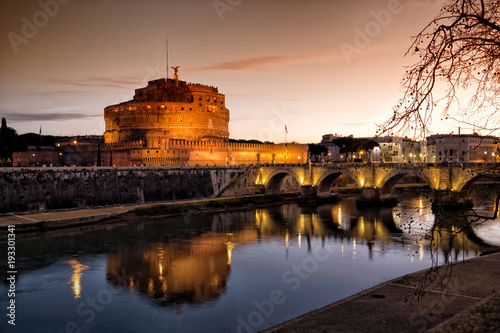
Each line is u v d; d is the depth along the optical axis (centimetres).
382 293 2756
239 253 5338
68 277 4284
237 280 4166
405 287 2869
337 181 15175
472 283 2870
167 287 3972
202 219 8319
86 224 7294
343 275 4225
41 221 6725
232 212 9412
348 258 4953
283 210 9756
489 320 867
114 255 5197
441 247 5303
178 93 16475
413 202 10688
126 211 8150
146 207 8688
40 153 14175
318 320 2294
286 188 13638
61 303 3556
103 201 8944
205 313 3309
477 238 5778
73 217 7156
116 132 15575
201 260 4978
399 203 10494
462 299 2534
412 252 5144
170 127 15088
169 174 10419
